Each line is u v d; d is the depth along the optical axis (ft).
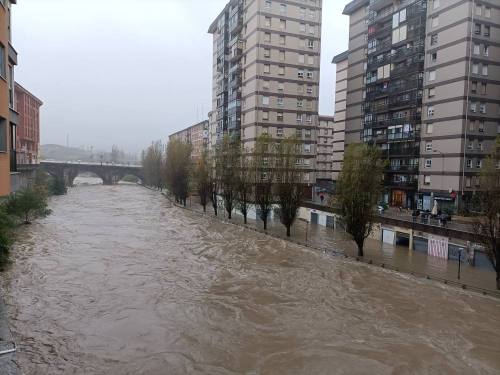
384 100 201.26
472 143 159.33
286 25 211.61
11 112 79.56
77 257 94.94
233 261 95.86
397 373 45.11
